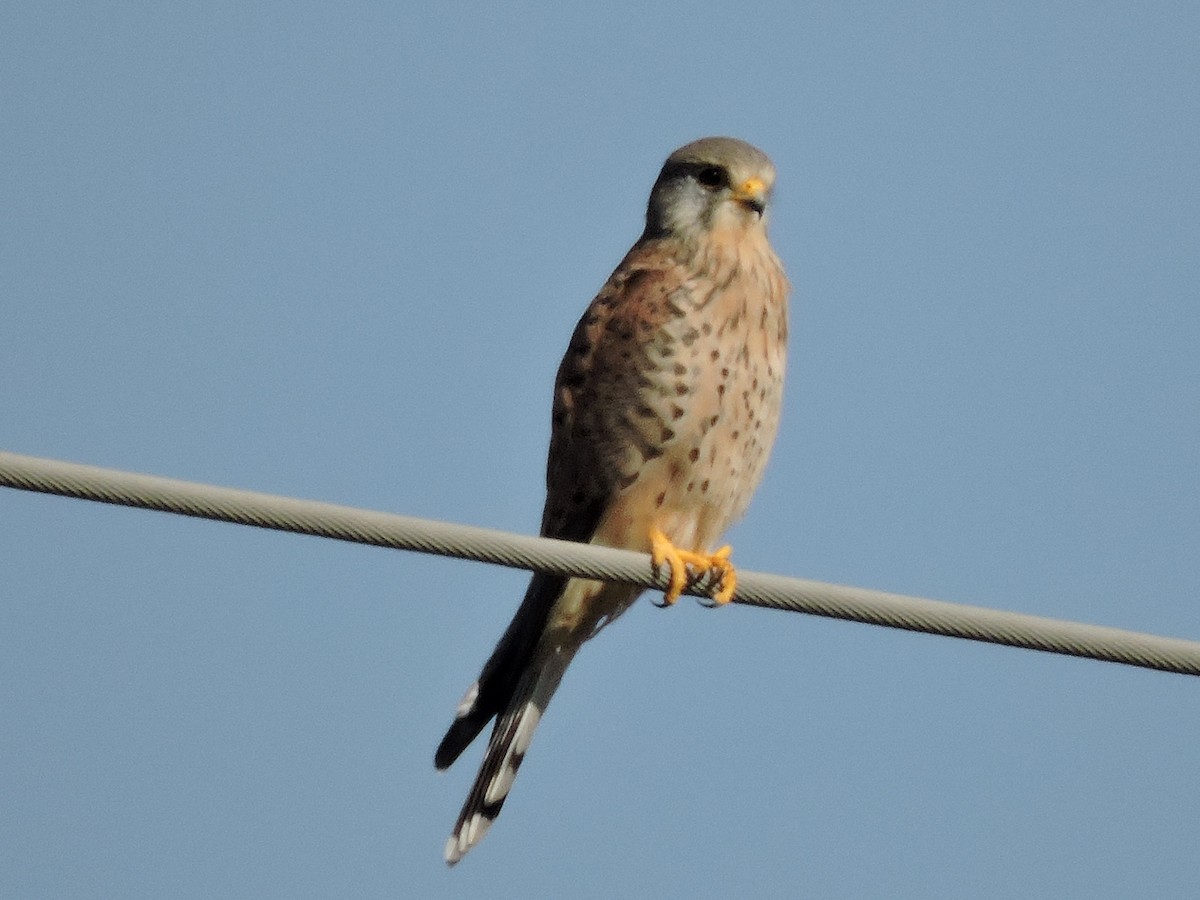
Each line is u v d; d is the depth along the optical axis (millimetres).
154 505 8133
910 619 8805
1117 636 8758
